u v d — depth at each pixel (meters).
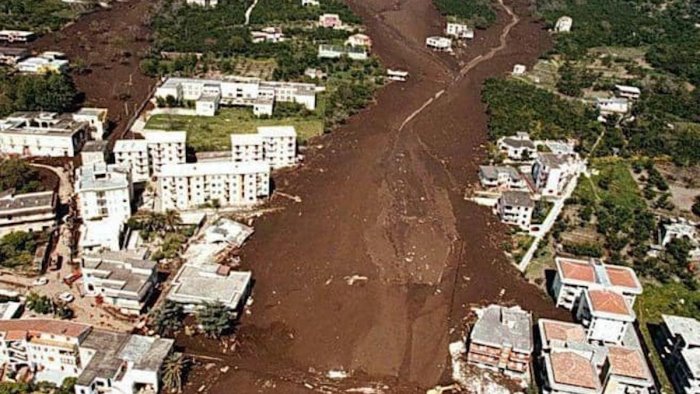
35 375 179.50
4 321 184.38
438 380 188.25
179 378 177.12
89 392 168.50
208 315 195.62
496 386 187.25
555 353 184.12
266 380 184.25
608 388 181.75
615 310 199.12
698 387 181.50
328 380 185.88
